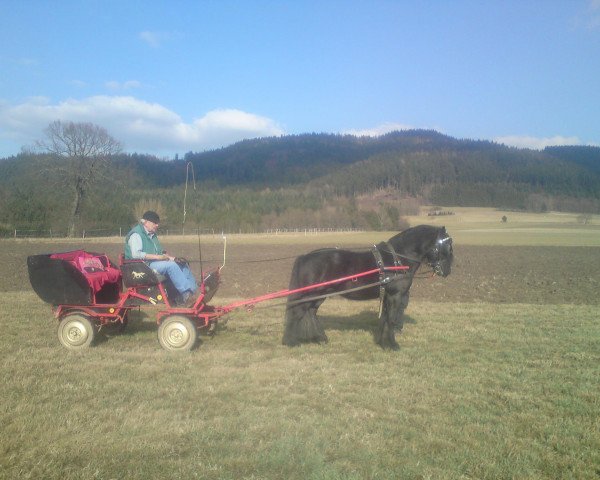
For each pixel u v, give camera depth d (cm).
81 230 5597
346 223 7469
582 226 8450
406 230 892
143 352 801
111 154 5816
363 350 842
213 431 521
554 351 855
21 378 664
